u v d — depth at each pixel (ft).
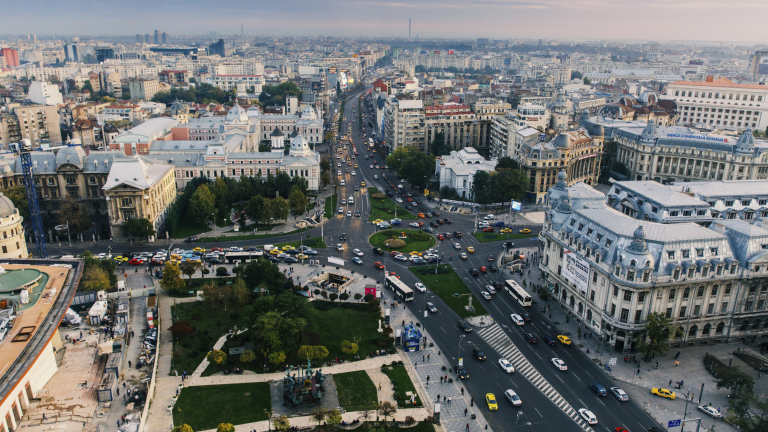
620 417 482.69
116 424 449.89
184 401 490.90
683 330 590.55
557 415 485.97
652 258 565.53
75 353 547.08
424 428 464.65
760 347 591.78
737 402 458.09
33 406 460.14
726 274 580.30
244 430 456.45
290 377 508.53
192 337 599.16
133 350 568.00
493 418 480.23
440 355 580.71
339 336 610.24
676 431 460.96
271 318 554.87
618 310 574.15
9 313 489.67
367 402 499.10
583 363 567.18
